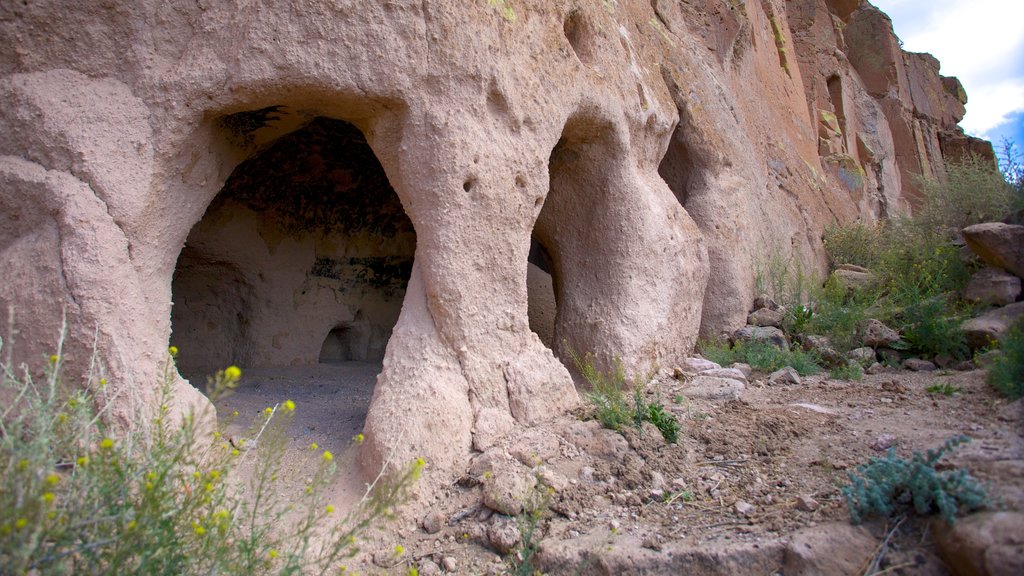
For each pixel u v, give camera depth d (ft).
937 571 7.98
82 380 9.78
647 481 11.05
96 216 10.28
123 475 7.23
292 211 19.31
